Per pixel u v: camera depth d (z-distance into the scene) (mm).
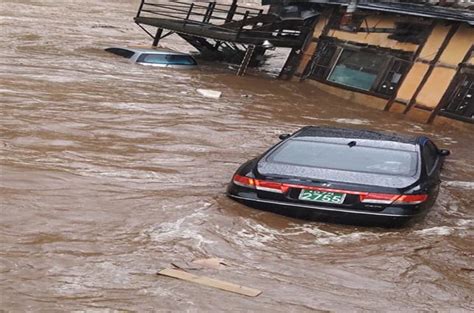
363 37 20531
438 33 18281
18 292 5090
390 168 7469
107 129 12570
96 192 8242
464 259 6730
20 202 7516
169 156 10953
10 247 6109
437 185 7891
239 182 7801
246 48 25625
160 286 5383
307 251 6629
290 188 7379
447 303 5621
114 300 5051
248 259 6285
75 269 5684
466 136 15742
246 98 18531
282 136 9133
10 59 21047
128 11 45469
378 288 5832
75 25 34875
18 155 9914
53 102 14695
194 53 28906
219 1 55719
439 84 17469
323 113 17469
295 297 5410
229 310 4992
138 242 6516
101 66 21281
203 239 6695
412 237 7207
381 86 19016
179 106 15945
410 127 16469
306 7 23078
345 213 7184
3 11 37500
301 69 22469
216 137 12922
